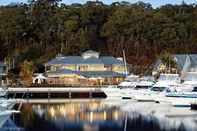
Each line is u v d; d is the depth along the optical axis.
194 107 71.06
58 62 129.75
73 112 72.00
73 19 169.62
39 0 180.75
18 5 180.50
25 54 143.38
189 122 59.12
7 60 137.75
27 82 117.00
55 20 170.62
